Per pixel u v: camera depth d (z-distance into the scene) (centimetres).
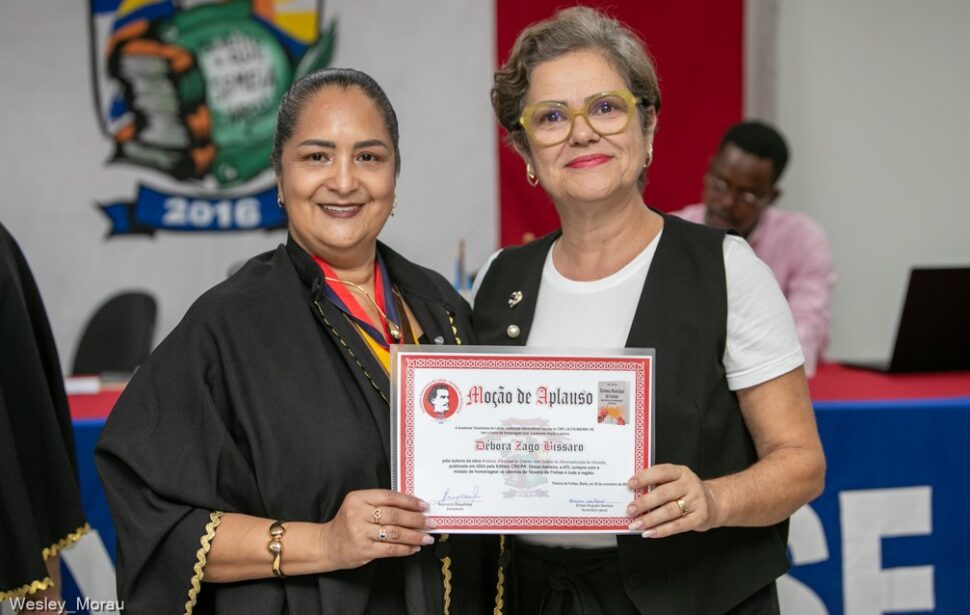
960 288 288
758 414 154
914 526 242
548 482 143
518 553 164
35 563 171
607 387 143
